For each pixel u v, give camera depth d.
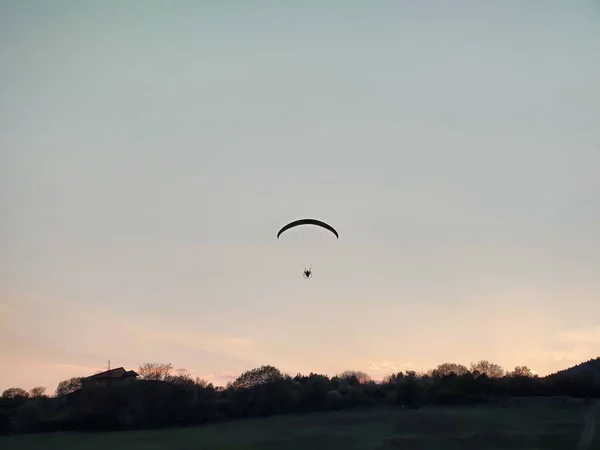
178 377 108.88
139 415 101.81
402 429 91.19
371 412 104.31
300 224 80.19
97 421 100.94
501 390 108.56
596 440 80.25
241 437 91.38
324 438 88.25
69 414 103.00
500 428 87.56
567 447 78.62
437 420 94.38
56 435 96.75
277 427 97.00
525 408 98.38
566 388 106.44
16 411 104.62
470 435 85.69
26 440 93.56
